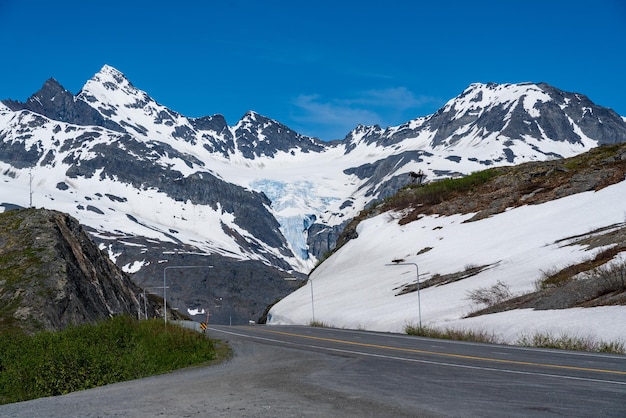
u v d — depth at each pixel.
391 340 44.53
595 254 61.03
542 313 47.12
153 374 25.84
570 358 26.84
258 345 42.28
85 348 24.52
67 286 39.56
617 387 16.67
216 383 19.77
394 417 12.59
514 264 71.56
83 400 16.80
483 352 31.33
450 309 61.22
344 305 82.38
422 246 100.62
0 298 37.38
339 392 16.53
